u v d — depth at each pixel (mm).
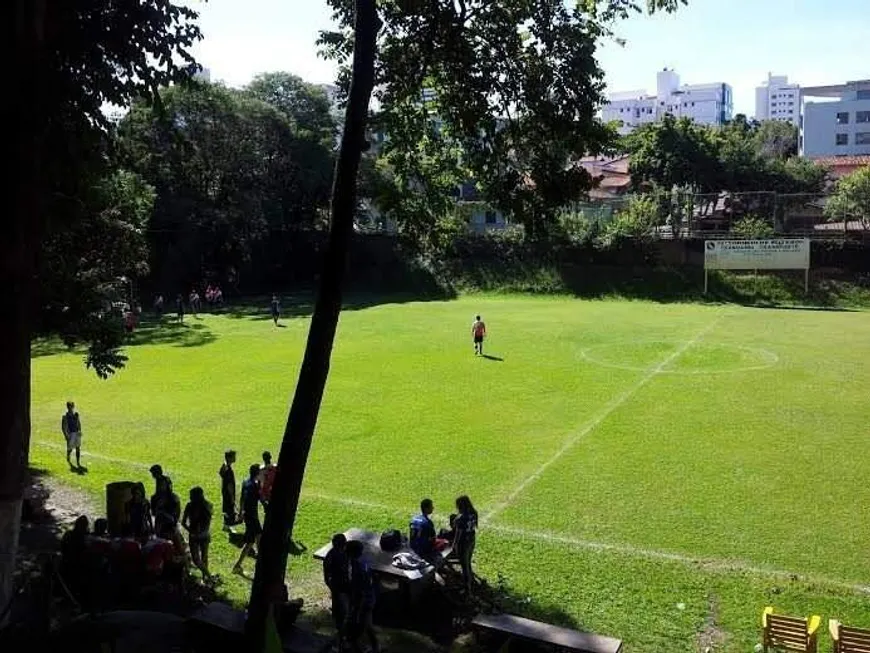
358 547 10633
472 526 12617
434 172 12047
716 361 32438
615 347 36000
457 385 28719
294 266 66875
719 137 70438
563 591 12758
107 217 16312
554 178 11242
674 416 23969
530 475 18734
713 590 12680
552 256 61312
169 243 57500
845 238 55125
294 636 10289
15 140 8477
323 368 10055
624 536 15055
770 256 53156
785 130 94250
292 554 14398
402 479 18578
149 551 12297
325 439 21938
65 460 20391
